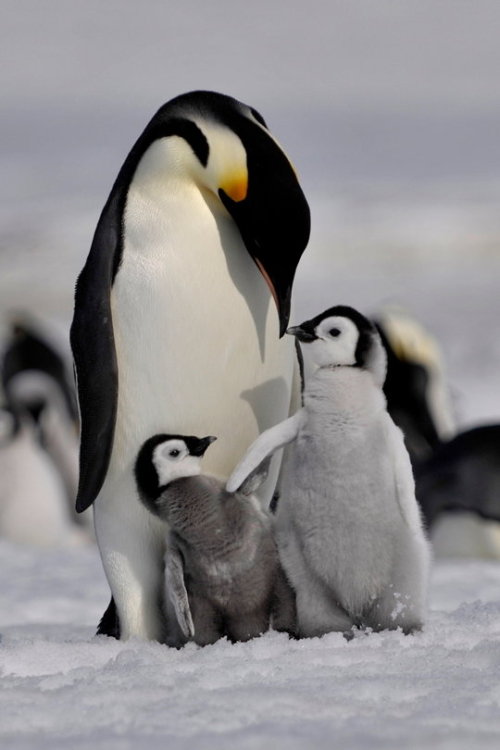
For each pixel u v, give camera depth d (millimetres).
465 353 77188
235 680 12141
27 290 104375
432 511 33281
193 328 15117
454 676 12000
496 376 69875
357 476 13883
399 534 13984
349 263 114562
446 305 95438
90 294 15398
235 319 15273
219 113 15367
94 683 12219
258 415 15703
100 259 15375
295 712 10734
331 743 9570
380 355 14203
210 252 15180
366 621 14406
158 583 15688
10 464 37969
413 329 40312
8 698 11586
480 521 32656
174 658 13805
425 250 119562
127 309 15180
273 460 15625
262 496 15766
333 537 14062
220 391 15375
